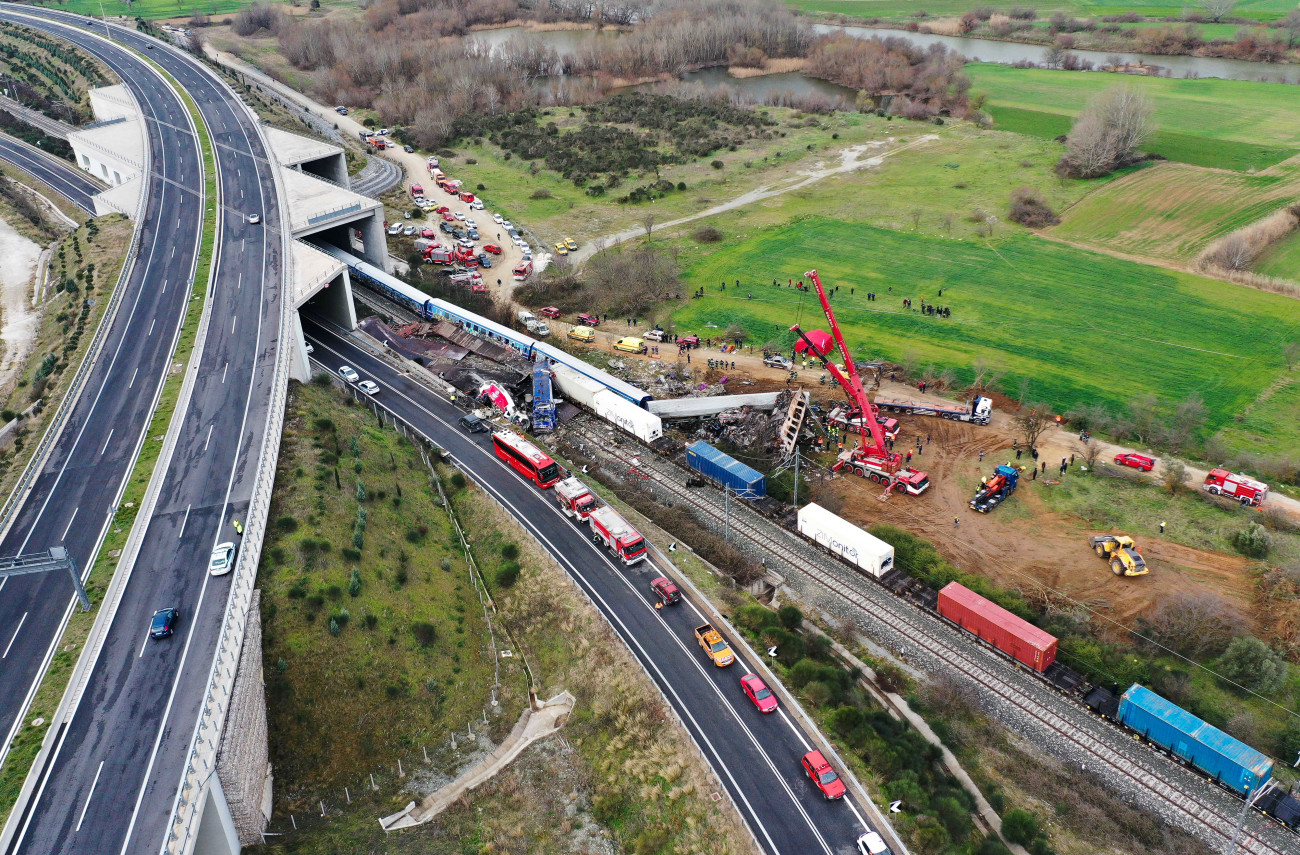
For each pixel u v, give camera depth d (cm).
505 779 7244
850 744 7119
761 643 8194
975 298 15788
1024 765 7319
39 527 8625
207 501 8906
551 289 16238
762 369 13575
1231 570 9262
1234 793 6938
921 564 9450
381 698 7638
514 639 8744
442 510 10275
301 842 6531
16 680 6906
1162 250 17512
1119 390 12769
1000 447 11575
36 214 18900
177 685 6794
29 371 12562
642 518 10238
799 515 9969
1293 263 16412
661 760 7169
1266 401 12375
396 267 17088
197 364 11400
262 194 16575
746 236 18750
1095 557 9581
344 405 11775
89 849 5616
